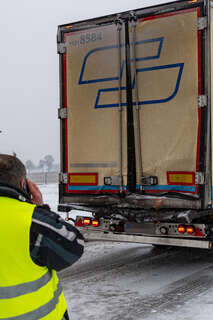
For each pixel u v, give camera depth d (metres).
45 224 1.85
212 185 5.38
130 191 5.75
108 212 5.91
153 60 5.61
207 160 5.25
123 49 5.84
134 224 5.70
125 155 5.81
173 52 5.47
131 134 5.75
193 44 5.33
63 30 6.35
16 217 1.84
